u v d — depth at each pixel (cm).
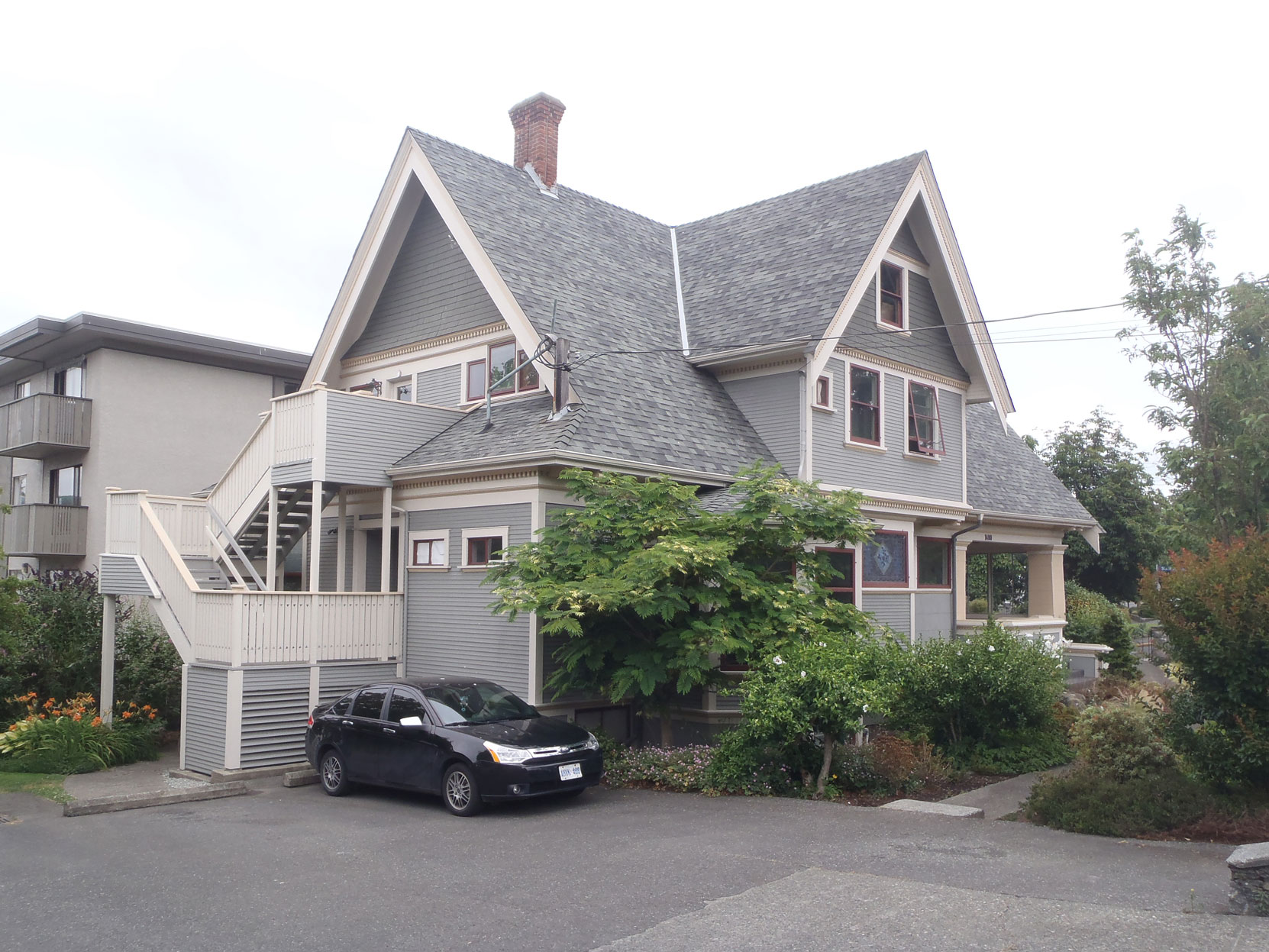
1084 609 2762
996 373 2133
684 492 1438
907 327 1992
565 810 1196
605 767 1402
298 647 1588
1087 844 970
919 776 1315
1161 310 1753
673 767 1346
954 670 1441
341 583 1778
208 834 1112
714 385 1869
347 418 1669
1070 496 2644
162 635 2073
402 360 2045
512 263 1767
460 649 1634
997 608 3634
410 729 1264
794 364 1764
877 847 953
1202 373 1773
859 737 1541
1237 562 1055
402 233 2034
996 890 794
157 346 2666
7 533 2964
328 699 1614
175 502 1841
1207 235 1748
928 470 2042
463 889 840
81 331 2538
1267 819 985
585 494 1440
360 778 1326
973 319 2089
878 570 1914
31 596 2086
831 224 1978
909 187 1923
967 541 2233
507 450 1552
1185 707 1102
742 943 683
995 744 1498
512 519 1570
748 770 1295
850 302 1767
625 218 2322
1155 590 1096
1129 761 1103
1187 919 716
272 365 2864
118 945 724
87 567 2622
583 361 1658
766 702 1241
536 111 2220
